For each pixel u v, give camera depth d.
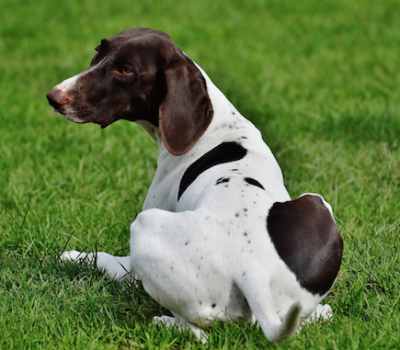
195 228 6.51
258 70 20.72
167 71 7.91
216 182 7.08
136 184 11.91
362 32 25.52
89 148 13.92
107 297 7.85
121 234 9.86
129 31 8.31
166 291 6.54
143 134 14.91
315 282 6.43
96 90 8.07
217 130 8.13
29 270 8.63
